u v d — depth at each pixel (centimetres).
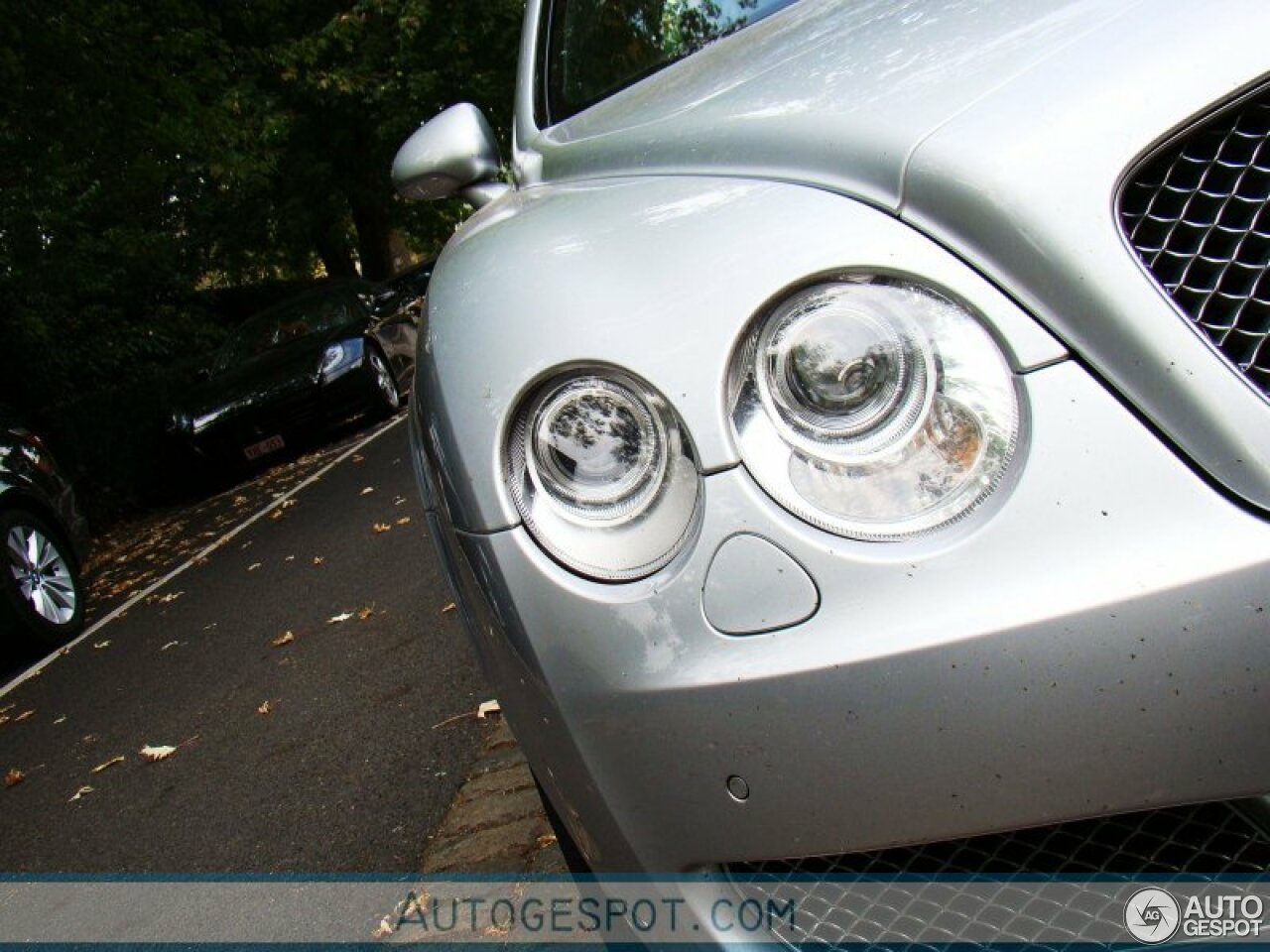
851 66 149
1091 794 110
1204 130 113
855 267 121
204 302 1673
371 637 428
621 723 126
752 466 120
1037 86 122
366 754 321
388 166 1881
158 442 1038
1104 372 111
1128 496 108
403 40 1695
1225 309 111
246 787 328
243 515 808
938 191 120
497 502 131
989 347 115
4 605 555
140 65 1017
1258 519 105
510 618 132
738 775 121
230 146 1345
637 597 124
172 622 569
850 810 118
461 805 269
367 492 728
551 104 259
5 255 1080
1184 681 106
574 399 128
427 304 161
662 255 132
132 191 1213
